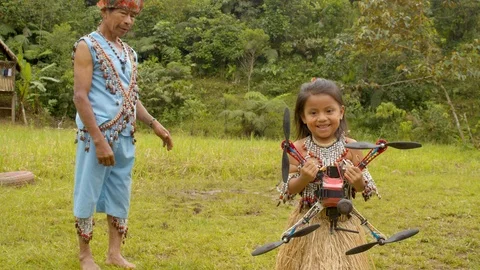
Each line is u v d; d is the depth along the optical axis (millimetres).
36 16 29516
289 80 27906
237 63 29234
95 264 4605
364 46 17156
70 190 7824
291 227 3623
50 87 25312
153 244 5414
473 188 8898
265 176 9812
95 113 4445
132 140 4668
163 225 6203
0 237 5430
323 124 3639
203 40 29109
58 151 10328
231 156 10906
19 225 5871
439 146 16953
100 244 5352
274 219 6719
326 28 29781
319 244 3590
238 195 8078
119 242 4773
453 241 5781
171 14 30875
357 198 7926
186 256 5090
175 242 5488
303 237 3662
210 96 27234
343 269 3502
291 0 30125
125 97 4570
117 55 4566
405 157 12258
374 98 23844
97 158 4371
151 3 30969
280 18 29641
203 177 9547
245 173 9859
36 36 29109
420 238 5855
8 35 29016
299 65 28516
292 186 3590
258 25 29719
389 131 21797
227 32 29172
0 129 17156
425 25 17078
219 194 8172
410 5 16375
